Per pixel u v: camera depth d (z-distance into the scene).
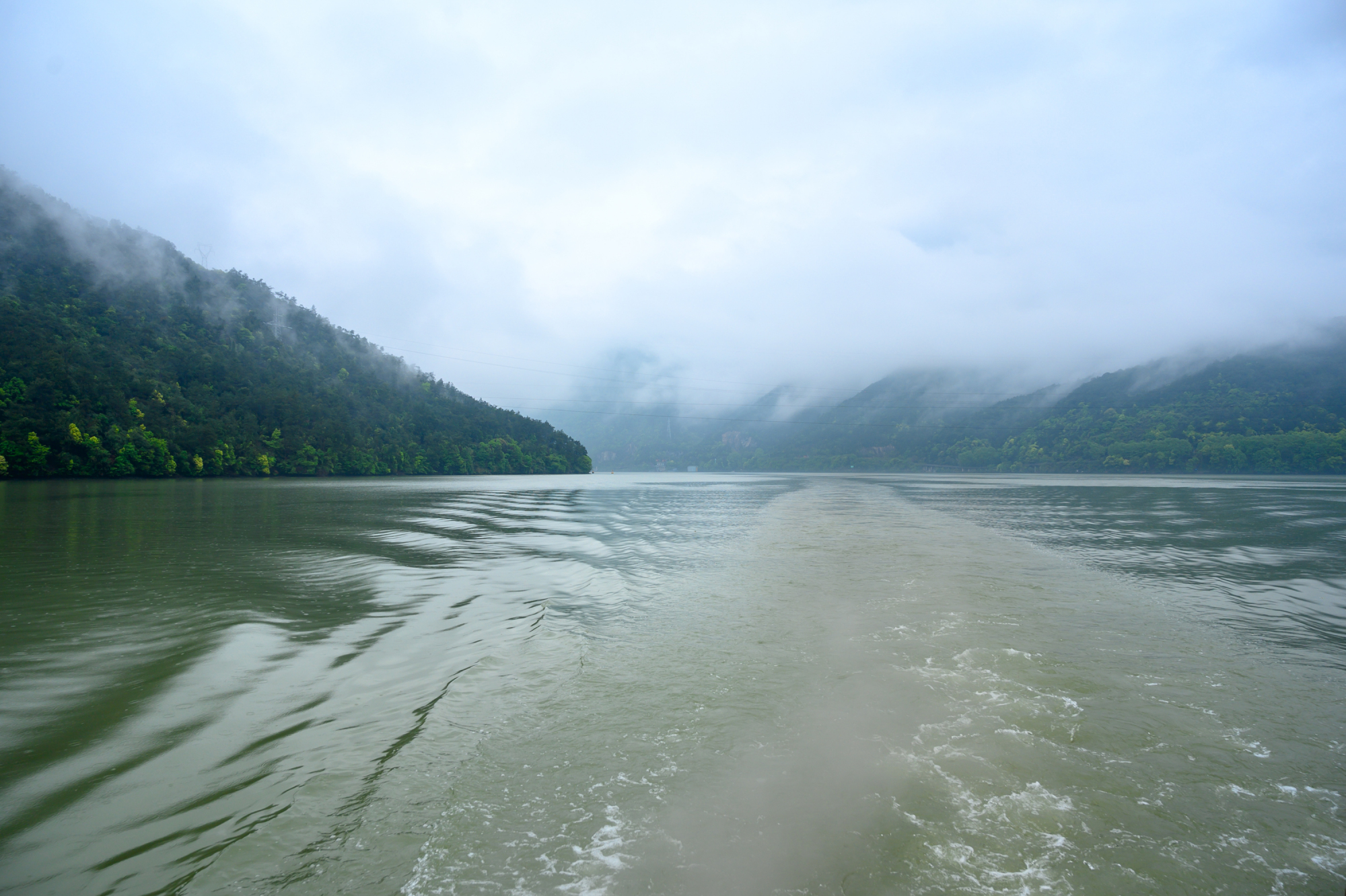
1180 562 20.00
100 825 5.44
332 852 5.22
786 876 5.00
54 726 7.36
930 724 7.85
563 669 9.92
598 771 6.65
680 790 6.28
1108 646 11.09
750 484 106.56
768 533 28.56
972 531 29.33
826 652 10.72
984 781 6.50
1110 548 23.12
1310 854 5.38
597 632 12.09
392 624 12.34
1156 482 99.56
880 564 19.59
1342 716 8.26
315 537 25.14
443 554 21.52
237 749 6.93
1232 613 13.48
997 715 8.13
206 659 9.84
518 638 11.56
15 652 10.08
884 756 7.01
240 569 17.73
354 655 10.34
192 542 23.36
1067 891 4.89
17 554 19.80
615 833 5.56
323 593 14.95
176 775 6.34
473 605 14.12
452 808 5.90
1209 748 7.30
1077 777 6.61
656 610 13.80
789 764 6.82
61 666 9.45
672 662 10.25
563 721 7.91
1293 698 8.83
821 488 82.62
